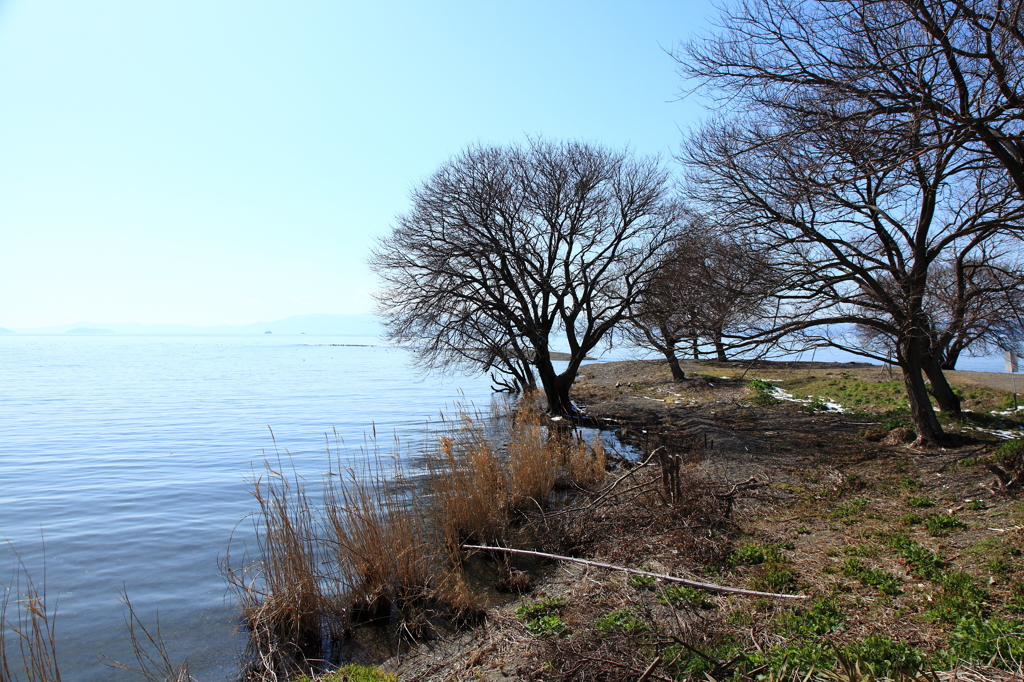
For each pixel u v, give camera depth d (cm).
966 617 508
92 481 1448
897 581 620
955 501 848
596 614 632
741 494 1008
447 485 956
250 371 6150
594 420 2120
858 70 829
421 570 748
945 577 599
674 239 2078
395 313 2283
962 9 667
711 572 713
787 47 943
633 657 504
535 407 2102
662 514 902
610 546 843
